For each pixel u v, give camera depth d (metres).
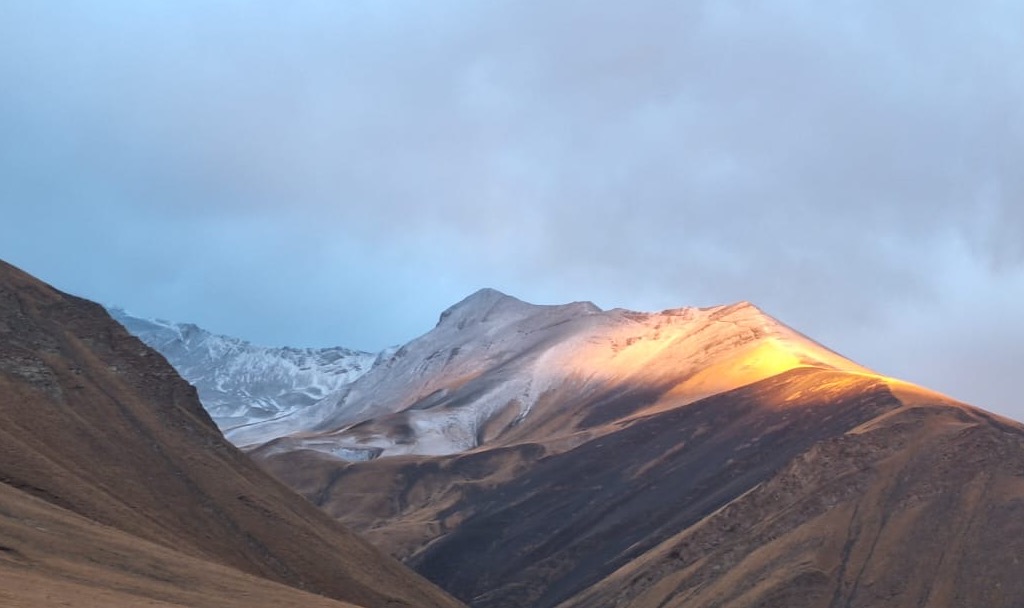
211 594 103.56
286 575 146.75
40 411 142.25
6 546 94.31
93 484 134.50
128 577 99.75
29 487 120.88
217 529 146.25
